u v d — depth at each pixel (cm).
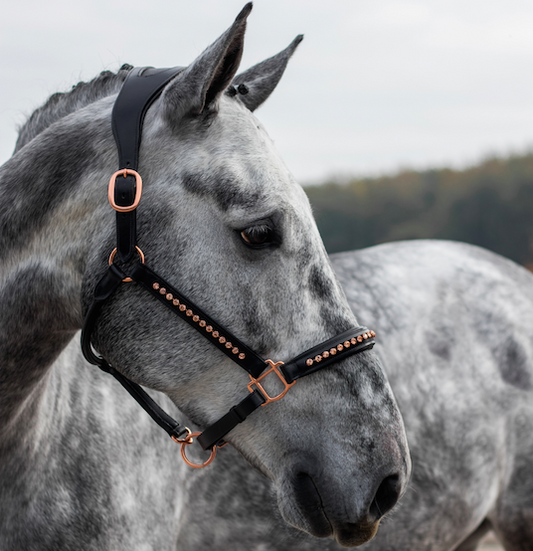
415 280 268
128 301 146
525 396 258
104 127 156
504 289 275
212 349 146
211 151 147
